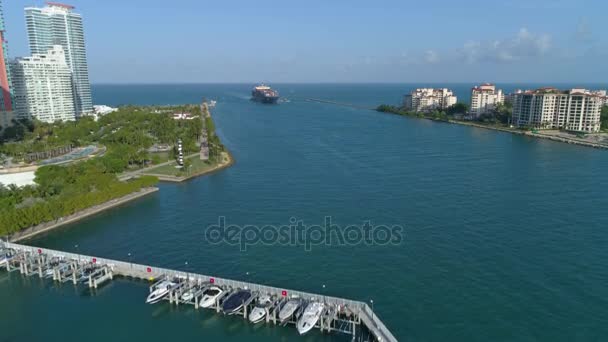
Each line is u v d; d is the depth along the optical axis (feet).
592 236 491.31
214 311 361.30
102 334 335.26
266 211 585.22
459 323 337.11
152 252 464.24
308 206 602.44
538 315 345.31
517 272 411.34
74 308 368.48
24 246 449.89
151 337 331.57
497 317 343.67
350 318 342.03
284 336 329.93
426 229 516.32
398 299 369.91
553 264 426.10
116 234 514.27
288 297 357.41
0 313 362.33
